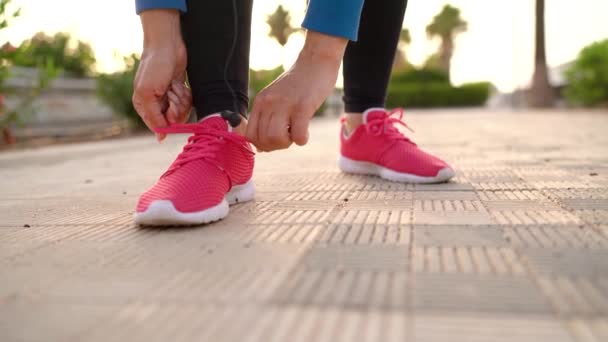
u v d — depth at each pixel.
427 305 0.62
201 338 0.55
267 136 1.08
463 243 0.88
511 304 0.62
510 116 8.08
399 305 0.62
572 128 4.51
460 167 1.93
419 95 20.28
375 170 1.74
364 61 1.61
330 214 1.14
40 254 0.91
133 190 1.71
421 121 6.93
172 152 3.39
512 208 1.15
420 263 0.78
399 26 1.57
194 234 1.01
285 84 1.08
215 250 0.88
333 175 1.81
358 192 1.44
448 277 0.71
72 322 0.60
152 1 1.10
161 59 1.10
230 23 1.19
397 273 0.73
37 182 2.10
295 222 1.08
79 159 3.20
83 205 1.45
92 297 0.68
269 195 1.43
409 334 0.54
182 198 1.06
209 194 1.10
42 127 5.82
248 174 1.31
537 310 0.60
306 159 2.47
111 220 1.20
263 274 0.75
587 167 1.83
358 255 0.83
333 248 0.87
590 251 0.81
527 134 3.81
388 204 1.25
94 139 5.54
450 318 0.58
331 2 1.07
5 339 0.57
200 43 1.18
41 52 8.54
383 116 1.68
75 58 8.82
